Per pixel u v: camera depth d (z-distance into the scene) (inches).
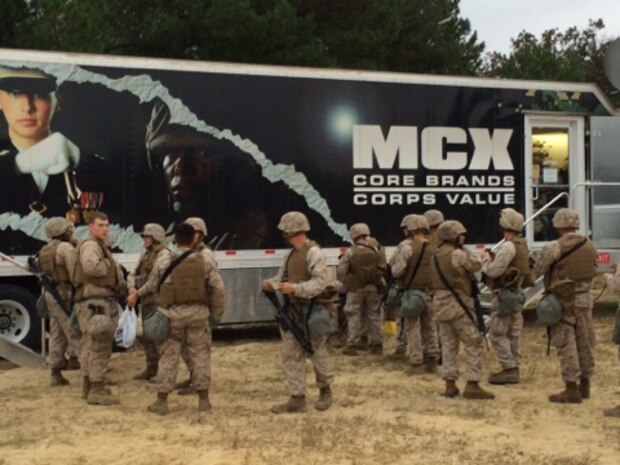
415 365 367.9
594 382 345.4
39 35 698.8
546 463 235.6
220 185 430.3
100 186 405.7
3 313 398.3
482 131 485.4
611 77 356.5
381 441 256.5
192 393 327.0
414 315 362.3
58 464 235.0
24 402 313.9
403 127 467.5
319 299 291.1
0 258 387.9
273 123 441.1
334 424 277.0
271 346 441.1
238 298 432.8
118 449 248.7
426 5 999.6
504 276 337.4
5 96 389.4
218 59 873.5
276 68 441.4
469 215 482.6
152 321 286.5
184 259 287.1
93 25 751.1
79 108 402.3
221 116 430.6
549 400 310.8
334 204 452.8
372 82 461.4
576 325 307.6
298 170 445.7
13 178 390.0
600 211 510.3
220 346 446.9
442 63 1031.0
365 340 429.4
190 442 255.8
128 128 411.5
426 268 362.0
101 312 308.8
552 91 502.0
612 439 261.3
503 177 490.6
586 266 303.0
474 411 295.4
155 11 908.6
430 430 270.5
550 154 509.7
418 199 470.6
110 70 408.5
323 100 450.9
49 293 336.5
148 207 414.9
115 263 315.9
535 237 500.7
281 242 442.3
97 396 308.7
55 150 397.1
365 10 940.6
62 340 342.0
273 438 259.8
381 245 461.4
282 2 853.8
